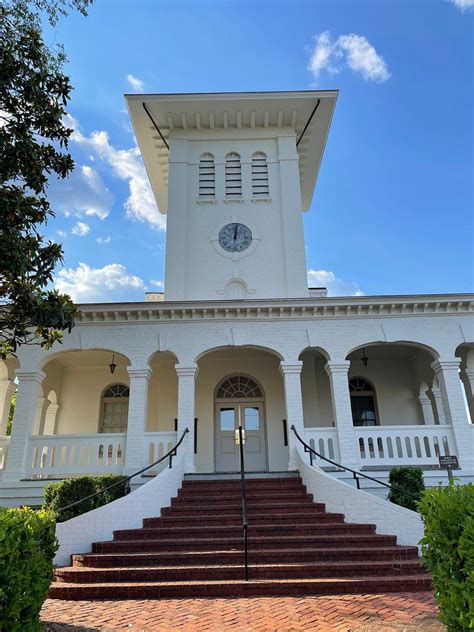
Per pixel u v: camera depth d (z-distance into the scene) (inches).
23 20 332.5
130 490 521.7
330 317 598.5
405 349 698.8
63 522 370.3
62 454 561.6
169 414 689.6
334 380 573.9
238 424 690.8
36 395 577.6
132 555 339.6
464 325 594.9
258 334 593.0
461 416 557.6
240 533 389.4
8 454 541.0
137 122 808.9
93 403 722.8
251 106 792.9
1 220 304.0
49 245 326.0
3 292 322.3
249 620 244.5
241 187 794.2
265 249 751.1
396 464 550.3
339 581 299.3
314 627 232.5
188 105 781.3
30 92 323.6
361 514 402.9
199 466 657.6
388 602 272.8
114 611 264.8
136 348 586.9
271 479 504.4
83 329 593.3
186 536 388.2
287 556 340.2
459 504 176.9
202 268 738.2
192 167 807.7
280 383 698.8
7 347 352.2
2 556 177.3
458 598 160.9
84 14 346.9
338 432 554.3
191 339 590.6
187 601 283.4
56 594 297.4
